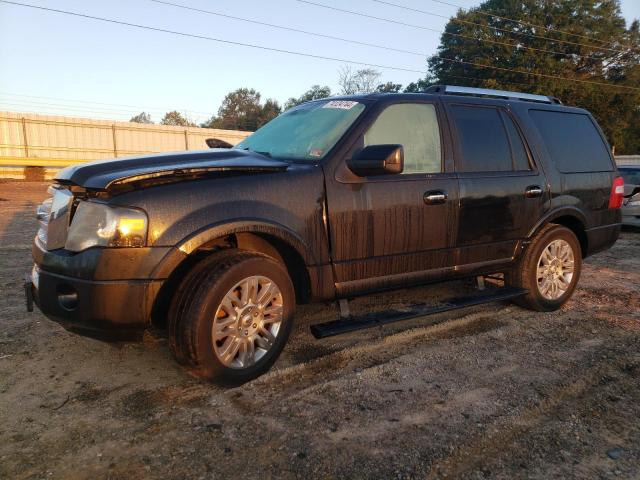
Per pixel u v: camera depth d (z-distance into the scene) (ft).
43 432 8.71
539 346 12.82
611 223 17.22
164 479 7.52
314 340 13.02
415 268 12.68
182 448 8.28
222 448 8.29
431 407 9.66
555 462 8.04
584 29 142.51
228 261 9.89
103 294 8.94
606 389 10.51
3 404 9.63
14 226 32.27
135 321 9.17
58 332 13.23
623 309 16.08
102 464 7.85
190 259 10.49
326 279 11.27
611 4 146.41
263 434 8.70
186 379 10.70
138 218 9.04
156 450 8.22
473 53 149.18
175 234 9.28
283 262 11.63
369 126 12.02
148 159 10.42
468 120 14.01
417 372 11.19
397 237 12.16
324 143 11.91
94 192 9.32
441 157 13.14
